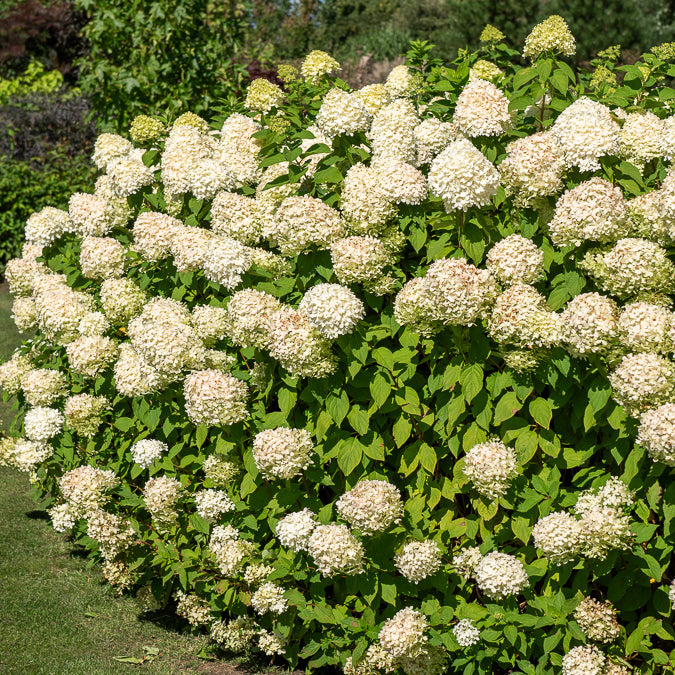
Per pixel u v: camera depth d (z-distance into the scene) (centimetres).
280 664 390
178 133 445
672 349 286
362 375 334
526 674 310
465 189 313
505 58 456
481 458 308
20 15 2119
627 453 302
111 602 450
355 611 355
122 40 966
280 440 334
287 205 346
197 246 397
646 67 404
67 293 461
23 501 584
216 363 382
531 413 311
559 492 312
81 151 1279
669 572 310
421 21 2095
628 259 295
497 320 303
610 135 318
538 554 314
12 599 446
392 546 331
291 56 1930
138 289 439
